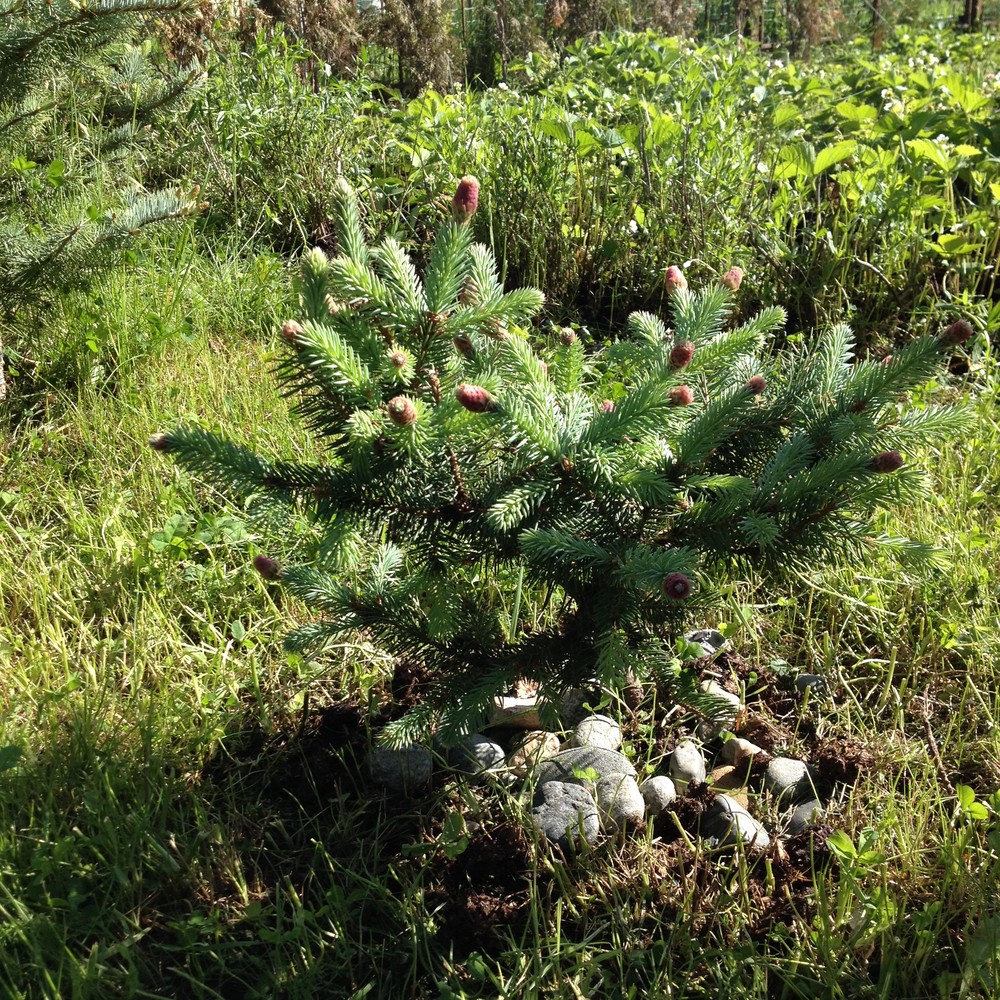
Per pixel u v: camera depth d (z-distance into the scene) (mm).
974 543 3262
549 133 5230
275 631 3082
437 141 5477
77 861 2309
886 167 5184
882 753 2729
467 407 2004
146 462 3686
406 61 8836
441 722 2512
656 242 5223
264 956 2217
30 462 3725
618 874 2395
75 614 3096
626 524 2301
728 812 2529
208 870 2357
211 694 2777
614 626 2248
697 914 2283
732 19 13383
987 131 5801
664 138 5320
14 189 4102
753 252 5004
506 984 2135
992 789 2625
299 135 5820
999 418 4129
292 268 5145
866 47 12531
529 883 2365
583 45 8648
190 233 5020
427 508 2283
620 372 3932
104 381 4074
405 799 2621
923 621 3105
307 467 2256
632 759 2738
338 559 2256
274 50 6500
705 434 2217
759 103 6199
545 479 2217
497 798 2602
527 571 2432
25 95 3688
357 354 2238
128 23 3479
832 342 2469
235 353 4441
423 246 5121
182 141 5859
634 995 2111
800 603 3291
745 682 3025
